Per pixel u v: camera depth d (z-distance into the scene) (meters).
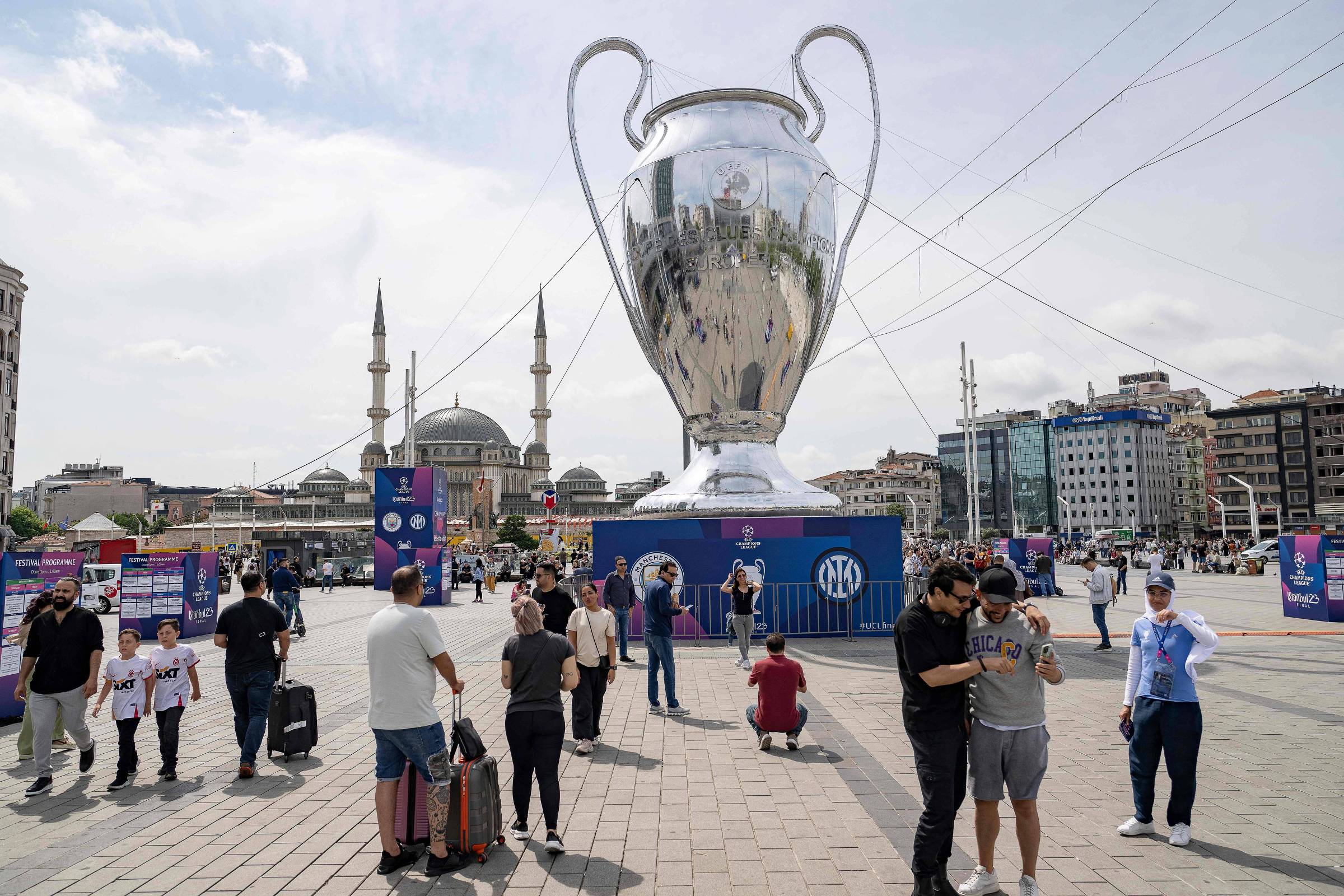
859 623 15.71
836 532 15.84
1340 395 99.31
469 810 5.20
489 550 69.31
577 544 102.62
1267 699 9.76
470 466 135.00
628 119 16.66
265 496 142.62
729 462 16.39
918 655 4.48
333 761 7.89
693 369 16.11
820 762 7.38
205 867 5.26
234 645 7.42
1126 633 17.11
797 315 15.68
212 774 7.49
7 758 8.34
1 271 56.19
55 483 194.25
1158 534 112.19
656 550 15.62
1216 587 30.19
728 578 14.98
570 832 5.76
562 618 8.95
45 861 5.39
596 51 16.38
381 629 5.26
